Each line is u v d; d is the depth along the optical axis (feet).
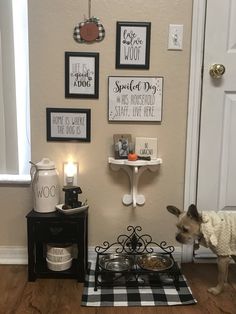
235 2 5.79
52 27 5.81
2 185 6.25
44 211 5.67
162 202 6.31
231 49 5.91
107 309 4.88
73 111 6.02
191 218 5.21
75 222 5.51
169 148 6.16
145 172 6.22
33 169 5.99
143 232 6.38
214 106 6.03
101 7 5.78
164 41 5.89
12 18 5.92
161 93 6.01
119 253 6.06
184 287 5.43
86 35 5.81
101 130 6.11
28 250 5.57
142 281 5.50
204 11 5.80
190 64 5.92
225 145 6.16
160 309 4.90
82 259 5.58
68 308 4.90
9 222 6.34
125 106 6.03
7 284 5.56
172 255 6.32
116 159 5.98
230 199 6.27
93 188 6.25
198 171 6.20
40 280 5.68
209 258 6.37
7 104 6.16
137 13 5.82
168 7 5.81
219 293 5.27
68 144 6.14
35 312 4.80
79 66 5.91
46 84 5.96
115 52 5.90
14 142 6.28
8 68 6.05
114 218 6.34
